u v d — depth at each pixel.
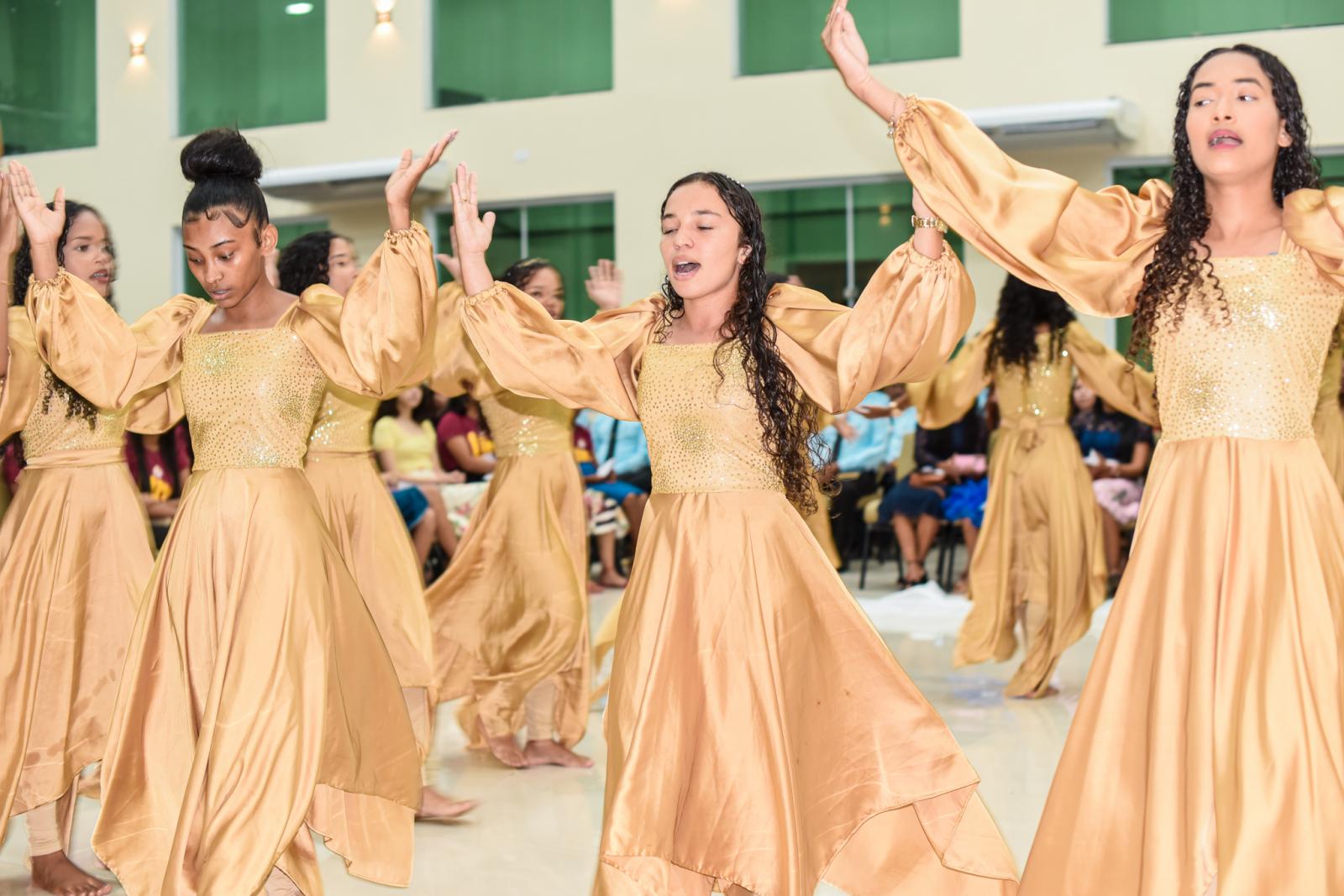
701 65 11.05
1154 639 2.36
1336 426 5.34
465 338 4.44
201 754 2.71
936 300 2.58
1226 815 2.22
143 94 12.70
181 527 2.90
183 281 12.77
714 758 2.53
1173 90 9.82
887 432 9.15
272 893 3.02
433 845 3.60
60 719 3.30
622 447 9.25
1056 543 5.43
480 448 8.34
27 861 3.57
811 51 10.88
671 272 2.68
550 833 3.70
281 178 11.53
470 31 11.78
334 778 2.84
